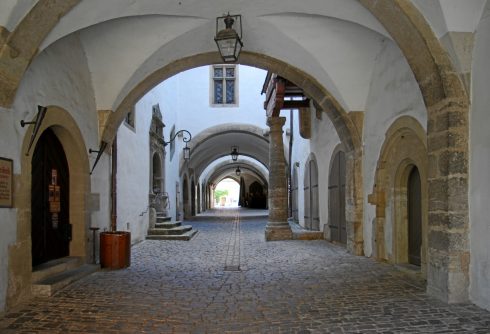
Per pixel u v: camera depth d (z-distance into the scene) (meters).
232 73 22.39
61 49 6.64
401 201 7.60
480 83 4.89
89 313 4.84
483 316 4.51
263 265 8.12
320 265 7.94
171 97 19.30
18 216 5.30
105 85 8.20
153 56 8.17
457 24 4.93
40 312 4.89
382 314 4.64
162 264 8.36
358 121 8.91
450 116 5.06
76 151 7.39
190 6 6.96
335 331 4.12
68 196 7.52
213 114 22.22
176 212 20.86
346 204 9.66
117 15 6.30
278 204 13.09
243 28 7.82
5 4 4.52
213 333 4.14
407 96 6.93
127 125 11.52
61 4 5.05
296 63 8.80
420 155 6.68
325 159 12.81
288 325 4.34
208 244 12.12
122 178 11.01
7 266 5.04
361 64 8.38
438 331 4.07
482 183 4.84
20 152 5.36
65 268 6.80
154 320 4.57
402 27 5.27
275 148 13.41
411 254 7.46
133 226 12.16
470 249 5.04
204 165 31.06
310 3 6.49
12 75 4.90
